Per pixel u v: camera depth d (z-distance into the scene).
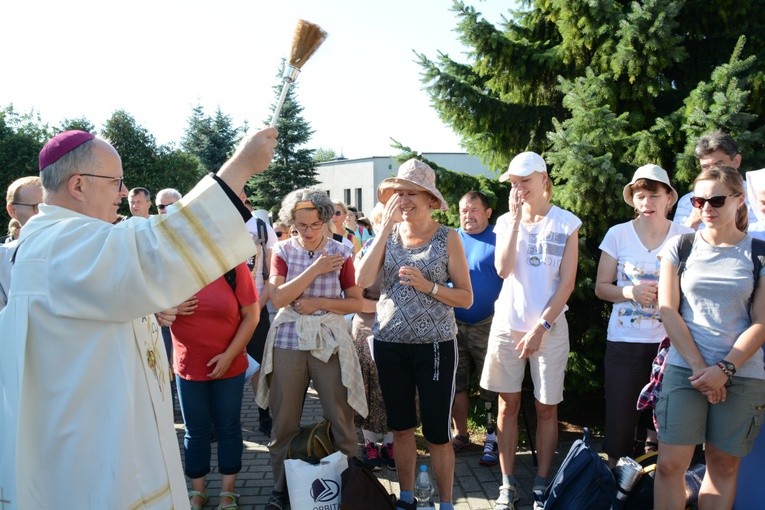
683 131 4.57
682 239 3.03
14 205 3.56
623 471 3.24
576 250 3.68
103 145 1.89
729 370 2.72
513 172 3.69
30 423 1.71
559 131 4.73
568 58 5.17
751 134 4.20
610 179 4.47
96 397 1.73
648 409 4.13
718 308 2.84
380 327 3.36
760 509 3.14
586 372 4.86
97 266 1.65
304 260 3.76
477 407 5.29
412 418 3.35
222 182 1.73
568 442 4.80
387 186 3.44
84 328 1.73
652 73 4.63
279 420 3.66
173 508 1.88
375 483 3.22
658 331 3.56
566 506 3.16
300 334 3.59
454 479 4.16
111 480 1.71
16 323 1.71
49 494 1.71
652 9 4.51
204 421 3.60
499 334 3.77
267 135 1.81
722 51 5.01
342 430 3.68
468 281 3.36
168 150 26.38
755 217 3.62
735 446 2.81
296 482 3.32
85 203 1.86
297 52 1.92
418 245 3.39
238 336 3.57
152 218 1.75
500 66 5.43
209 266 1.70
